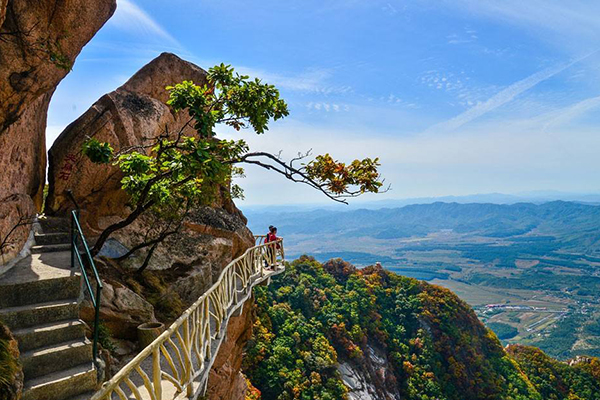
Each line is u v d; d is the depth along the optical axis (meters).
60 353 5.03
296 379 46.81
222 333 7.32
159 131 12.19
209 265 12.51
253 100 8.77
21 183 8.23
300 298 65.00
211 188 10.02
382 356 67.50
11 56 5.68
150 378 6.55
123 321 8.20
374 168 8.75
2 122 6.14
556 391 77.81
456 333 75.50
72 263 6.70
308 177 8.93
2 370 4.02
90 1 6.70
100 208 11.13
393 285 85.38
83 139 10.51
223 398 12.80
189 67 13.52
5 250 6.42
